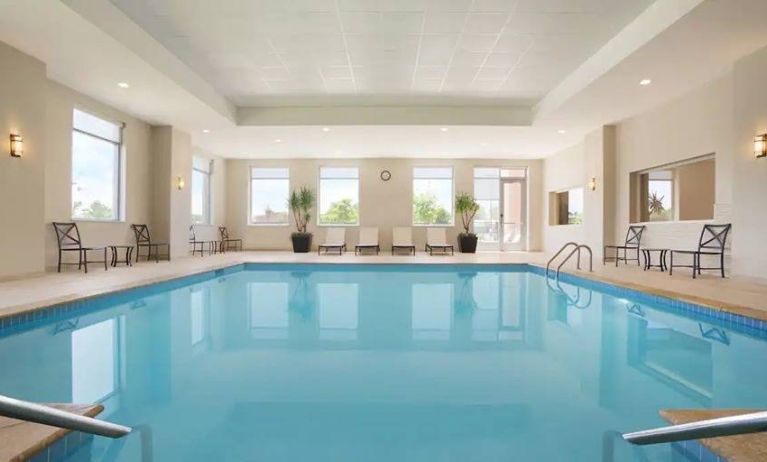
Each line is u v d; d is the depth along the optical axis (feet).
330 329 12.92
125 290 16.87
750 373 9.06
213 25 18.40
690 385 8.34
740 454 4.77
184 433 6.31
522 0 16.31
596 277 20.85
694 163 23.89
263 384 8.32
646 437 4.77
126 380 8.55
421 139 34.55
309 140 35.22
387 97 27.96
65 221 22.82
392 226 43.60
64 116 22.57
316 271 27.86
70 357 10.15
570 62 22.21
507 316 14.83
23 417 3.82
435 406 7.27
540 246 43.91
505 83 25.31
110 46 17.65
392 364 9.54
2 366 9.52
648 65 19.45
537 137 33.81
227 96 28.04
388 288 21.03
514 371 9.10
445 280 23.99
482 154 41.63
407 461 5.56
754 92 18.30
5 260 18.43
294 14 17.42
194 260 29.76
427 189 44.32
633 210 28.71
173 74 21.45
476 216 44.14
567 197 39.83
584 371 9.14
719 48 17.79
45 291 15.52
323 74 23.97
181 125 30.50
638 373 9.02
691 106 23.15
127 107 26.20
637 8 16.87
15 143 18.37
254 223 44.88
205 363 9.63
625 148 29.07
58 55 18.66
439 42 19.84
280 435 6.25
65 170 22.76
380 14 17.39
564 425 6.59
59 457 5.38
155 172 30.66
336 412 7.02
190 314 15.02
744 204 19.11
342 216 44.50
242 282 22.91
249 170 44.68
